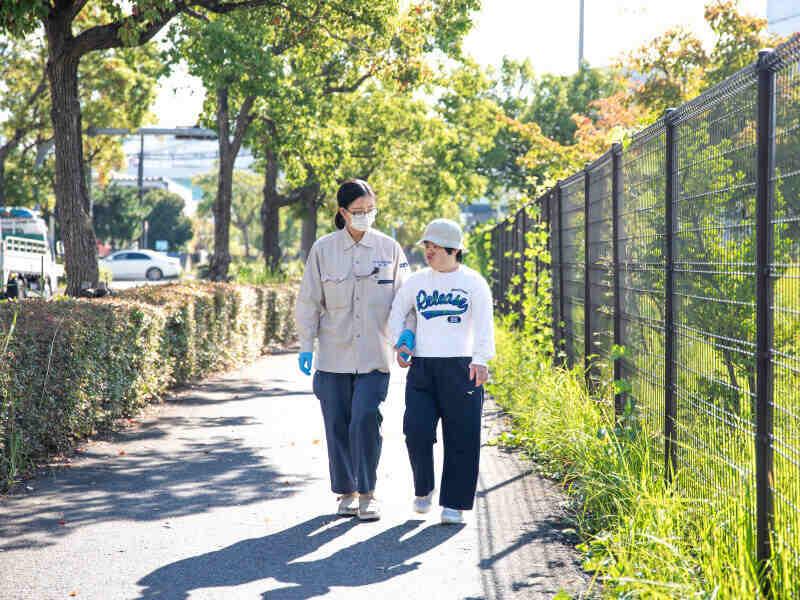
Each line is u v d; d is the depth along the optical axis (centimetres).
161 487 664
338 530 559
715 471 465
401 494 655
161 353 1059
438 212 3966
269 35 1786
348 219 600
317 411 1039
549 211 1212
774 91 387
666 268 547
